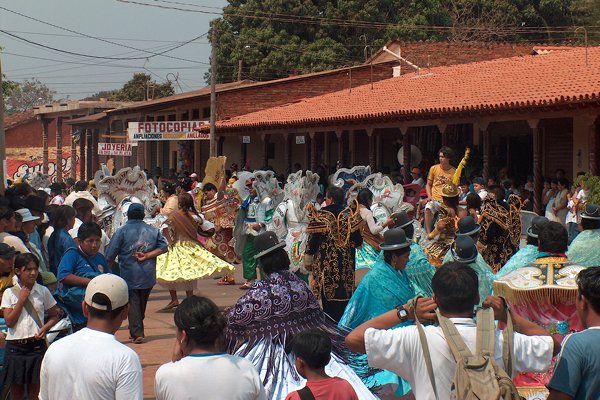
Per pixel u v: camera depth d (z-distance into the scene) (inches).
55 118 2222.0
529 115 856.9
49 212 444.8
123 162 2015.3
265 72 1902.1
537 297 258.4
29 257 292.7
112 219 649.0
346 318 295.4
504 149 1083.3
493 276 298.7
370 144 1105.4
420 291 336.5
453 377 174.1
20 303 293.7
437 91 1068.5
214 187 658.8
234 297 582.9
